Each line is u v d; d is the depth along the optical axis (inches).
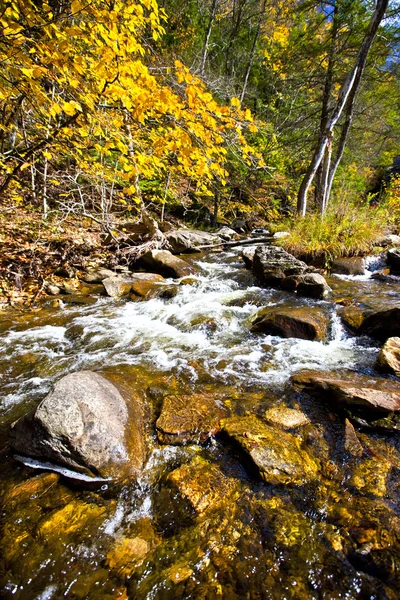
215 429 89.7
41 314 178.7
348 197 338.0
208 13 621.0
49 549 59.4
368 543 61.1
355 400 92.7
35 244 245.9
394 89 418.0
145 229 316.2
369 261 253.0
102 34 94.1
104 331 157.6
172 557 59.2
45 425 74.3
